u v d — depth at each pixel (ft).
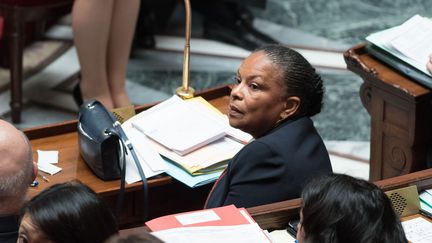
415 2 65.10
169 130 31.53
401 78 34.63
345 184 20.25
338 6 63.98
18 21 46.24
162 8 58.70
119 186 29.45
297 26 60.80
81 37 44.80
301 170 26.12
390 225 19.95
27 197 25.21
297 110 27.22
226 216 23.56
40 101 50.49
